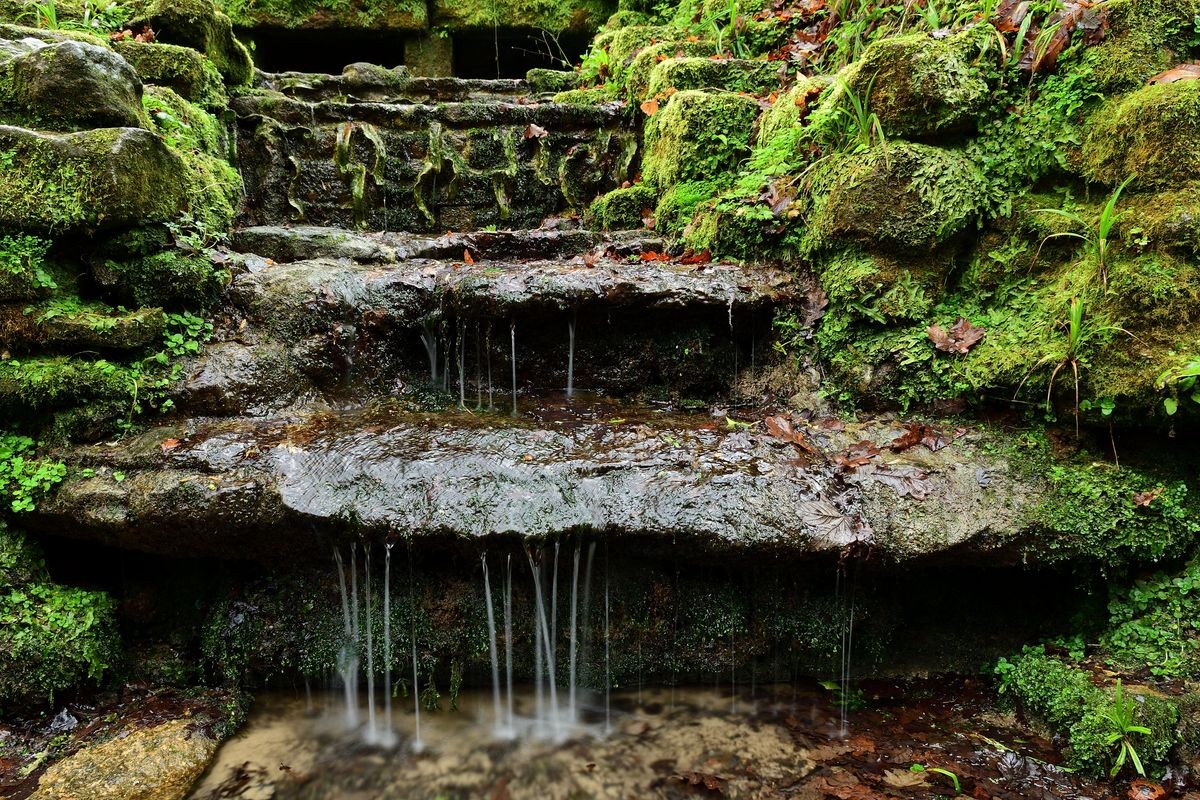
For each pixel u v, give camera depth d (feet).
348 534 7.48
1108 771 6.84
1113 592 8.20
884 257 9.25
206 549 7.93
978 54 8.96
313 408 9.34
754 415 9.84
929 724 7.93
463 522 7.35
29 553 8.02
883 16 12.44
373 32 22.04
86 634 7.89
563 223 14.53
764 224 10.61
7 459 7.88
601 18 22.84
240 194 12.98
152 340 8.88
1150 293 7.40
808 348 9.94
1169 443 7.91
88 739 7.37
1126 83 8.04
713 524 7.48
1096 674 7.59
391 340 10.05
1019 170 8.77
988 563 7.84
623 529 7.46
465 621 8.20
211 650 8.41
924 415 8.95
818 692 8.57
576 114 15.19
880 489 7.87
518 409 9.82
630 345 10.51
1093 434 8.05
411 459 7.81
